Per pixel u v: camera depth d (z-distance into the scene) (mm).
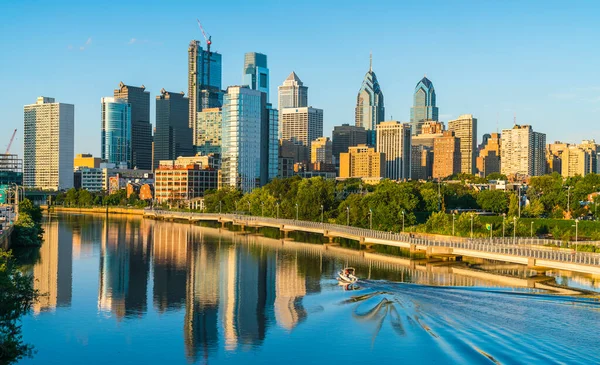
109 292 133000
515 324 99062
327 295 127000
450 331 96625
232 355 91000
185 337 99750
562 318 101938
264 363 87500
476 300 115562
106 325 106562
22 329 103875
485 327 97812
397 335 96500
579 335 93188
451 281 137125
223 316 111938
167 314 114000
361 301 119188
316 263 171625
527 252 148875
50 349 94000
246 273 156375
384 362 85688
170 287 138750
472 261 170375
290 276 151000
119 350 93688
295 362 87500
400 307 112062
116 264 173125
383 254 188625
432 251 171375
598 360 82875
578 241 192000
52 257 187625
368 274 149375
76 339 98812
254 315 112000
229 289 135875
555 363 81938
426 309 109750
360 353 89625
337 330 100812
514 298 116750
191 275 154125
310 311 113688
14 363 88188
